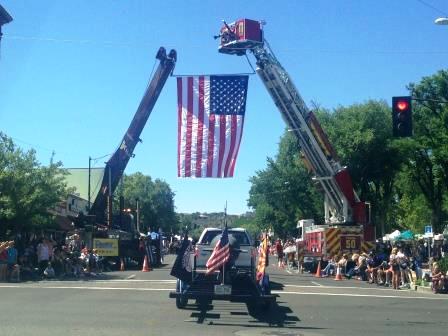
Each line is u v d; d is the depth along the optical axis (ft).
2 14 114.21
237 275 48.73
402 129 59.72
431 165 164.04
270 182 210.18
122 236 126.52
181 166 71.77
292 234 250.37
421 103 154.40
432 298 70.03
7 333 37.17
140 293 64.80
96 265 105.81
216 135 71.56
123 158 123.85
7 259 82.43
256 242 61.31
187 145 71.72
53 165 105.40
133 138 123.24
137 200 168.45
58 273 93.35
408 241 166.61
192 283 48.62
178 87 72.79
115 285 75.72
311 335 39.75
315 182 109.09
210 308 53.11
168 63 121.49
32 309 49.44
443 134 148.66
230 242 52.44
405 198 218.18
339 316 50.03
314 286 80.84
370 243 106.42
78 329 39.40
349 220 107.04
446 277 78.59
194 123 71.87
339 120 171.83
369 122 167.53
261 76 101.04
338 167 107.14
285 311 52.70
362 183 168.96
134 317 46.19
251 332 40.50
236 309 53.11
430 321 48.37
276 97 102.47
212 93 72.23
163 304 55.11
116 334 37.81
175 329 40.88
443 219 198.29
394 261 87.04
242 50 98.89
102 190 124.88
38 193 100.27
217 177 71.15
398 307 58.13
